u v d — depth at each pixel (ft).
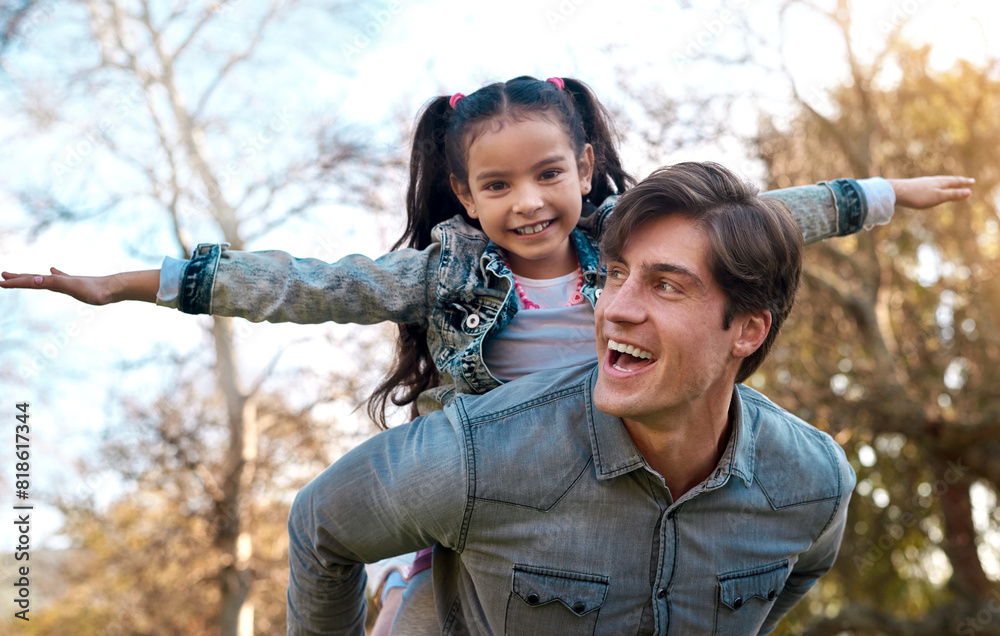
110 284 5.27
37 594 37.70
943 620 34.35
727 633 5.09
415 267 6.10
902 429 33.32
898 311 37.09
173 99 34.37
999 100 34.68
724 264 4.37
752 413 5.18
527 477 4.76
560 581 4.81
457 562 5.47
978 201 34.99
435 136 7.06
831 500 5.31
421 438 4.97
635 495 4.79
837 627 34.71
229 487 33.65
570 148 6.42
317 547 5.13
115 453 32.09
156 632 36.42
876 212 6.51
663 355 4.37
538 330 5.99
